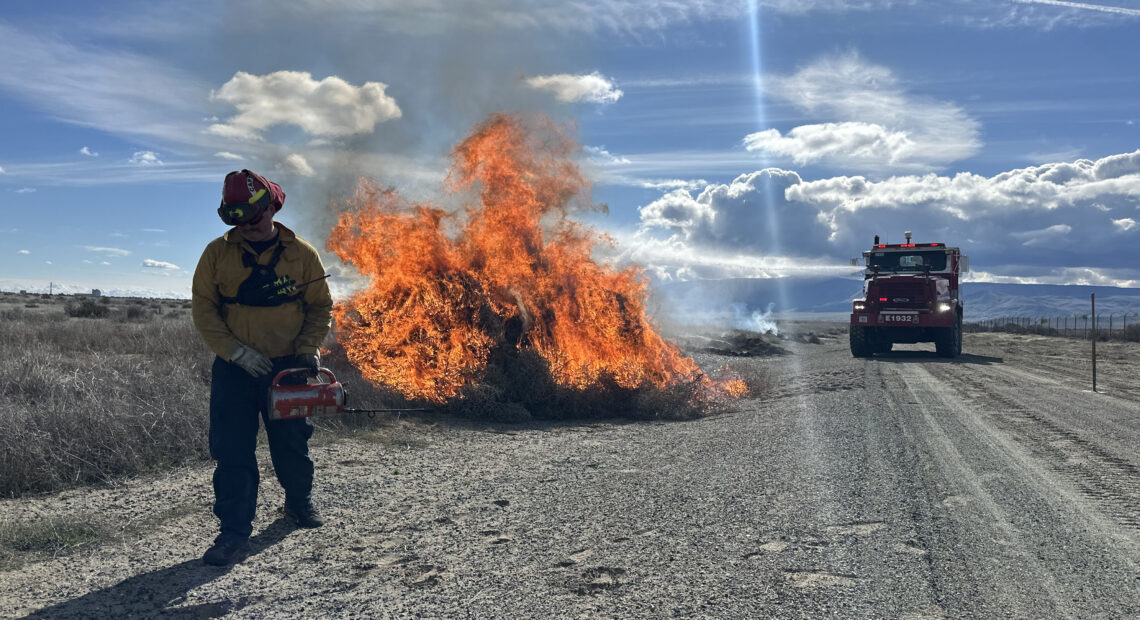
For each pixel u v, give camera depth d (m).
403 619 3.38
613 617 3.38
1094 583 3.82
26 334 14.85
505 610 3.47
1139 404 11.85
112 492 5.59
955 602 3.55
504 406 9.74
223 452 4.26
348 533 4.69
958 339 25.98
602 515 5.13
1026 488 5.91
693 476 6.38
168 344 13.29
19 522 4.67
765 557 4.22
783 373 17.39
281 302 4.38
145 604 3.54
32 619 3.35
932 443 7.97
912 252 26.08
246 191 4.14
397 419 8.88
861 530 4.75
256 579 3.88
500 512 5.21
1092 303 14.30
